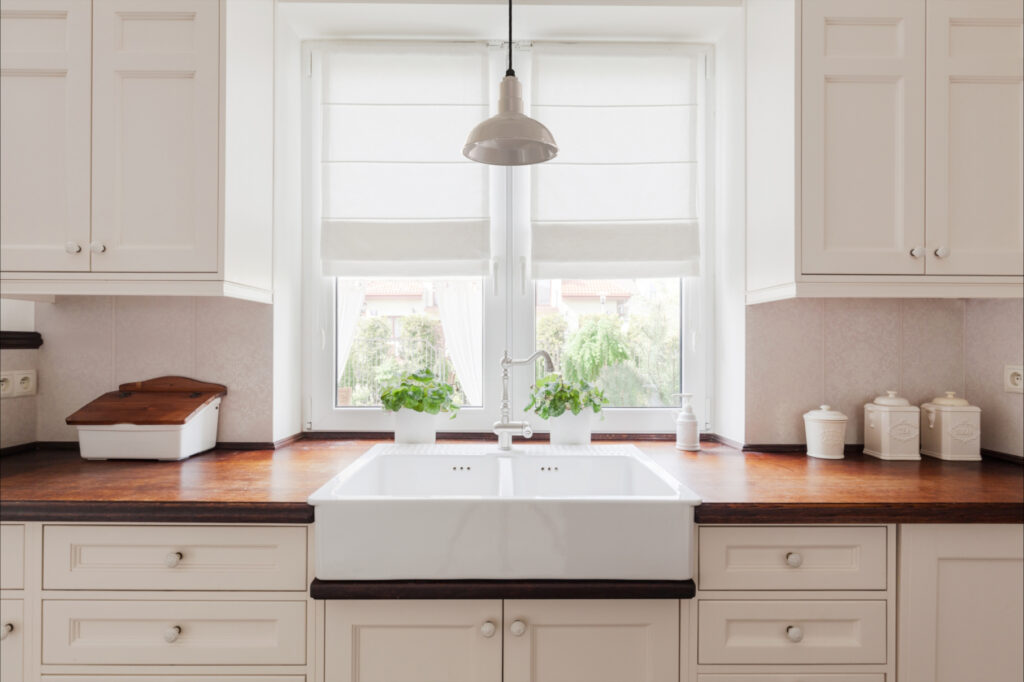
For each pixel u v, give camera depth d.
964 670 1.27
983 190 1.55
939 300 1.90
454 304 2.04
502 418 1.81
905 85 1.53
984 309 1.81
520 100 1.41
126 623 1.24
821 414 1.77
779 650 1.25
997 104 1.55
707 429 2.04
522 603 1.24
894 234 1.54
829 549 1.26
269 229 1.79
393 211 1.99
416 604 1.24
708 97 2.04
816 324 1.88
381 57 1.99
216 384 1.85
